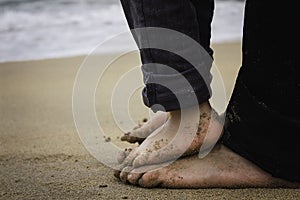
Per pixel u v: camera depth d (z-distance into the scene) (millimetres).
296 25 2061
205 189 2127
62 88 3613
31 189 2158
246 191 2117
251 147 2119
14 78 4004
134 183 2145
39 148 2496
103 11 6527
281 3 2066
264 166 2115
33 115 2947
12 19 6297
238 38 5406
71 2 7043
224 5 6969
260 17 2094
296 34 2062
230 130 2143
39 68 4363
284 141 2098
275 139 2102
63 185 2178
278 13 2072
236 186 2131
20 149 2494
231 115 2145
